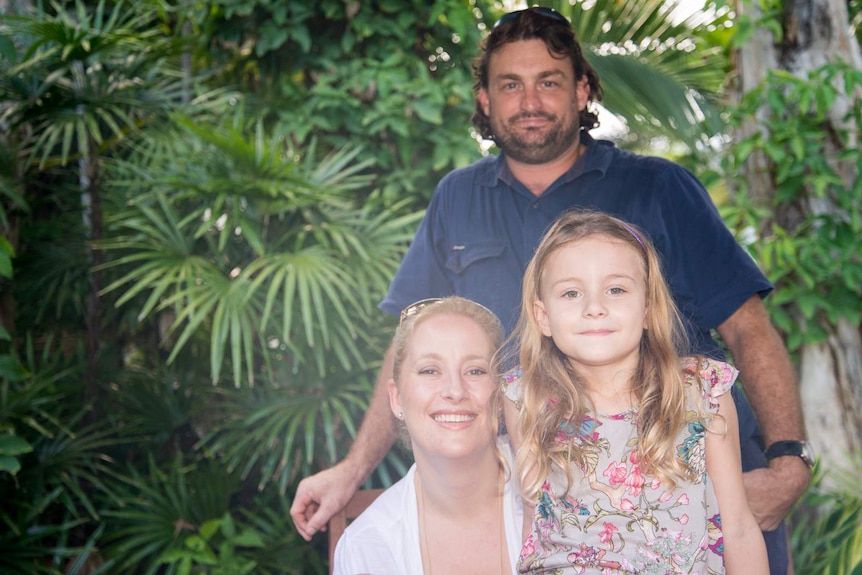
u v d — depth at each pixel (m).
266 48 3.49
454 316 1.70
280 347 3.14
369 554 1.70
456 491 1.70
